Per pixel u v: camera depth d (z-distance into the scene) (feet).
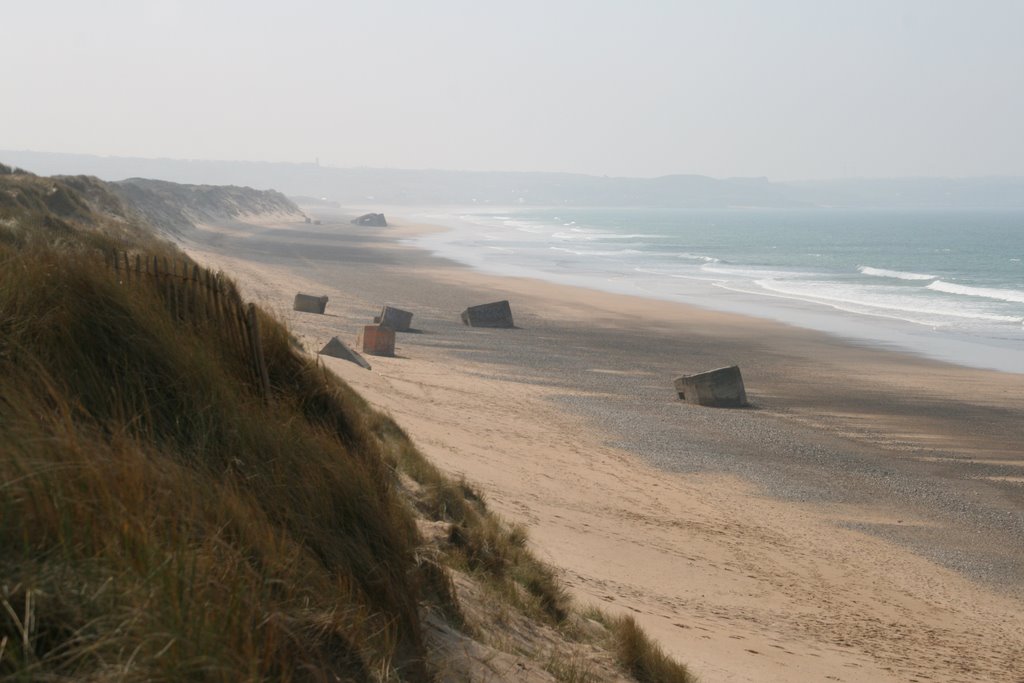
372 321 128.47
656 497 55.21
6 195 91.09
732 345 129.49
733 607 36.40
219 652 9.24
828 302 187.32
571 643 22.34
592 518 46.42
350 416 21.66
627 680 20.85
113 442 12.98
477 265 259.60
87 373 15.28
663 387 97.66
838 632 35.88
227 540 12.12
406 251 307.37
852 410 90.53
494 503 41.83
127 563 9.77
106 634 8.66
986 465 72.08
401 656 13.42
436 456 48.39
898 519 57.31
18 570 9.06
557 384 94.48
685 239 497.87
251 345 19.53
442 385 83.87
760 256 354.95
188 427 15.51
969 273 278.67
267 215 527.81
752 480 63.36
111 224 108.06
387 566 15.55
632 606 32.12
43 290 16.38
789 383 103.30
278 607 11.08
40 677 8.00
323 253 274.16
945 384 104.73
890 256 362.94
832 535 52.26
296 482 15.48
